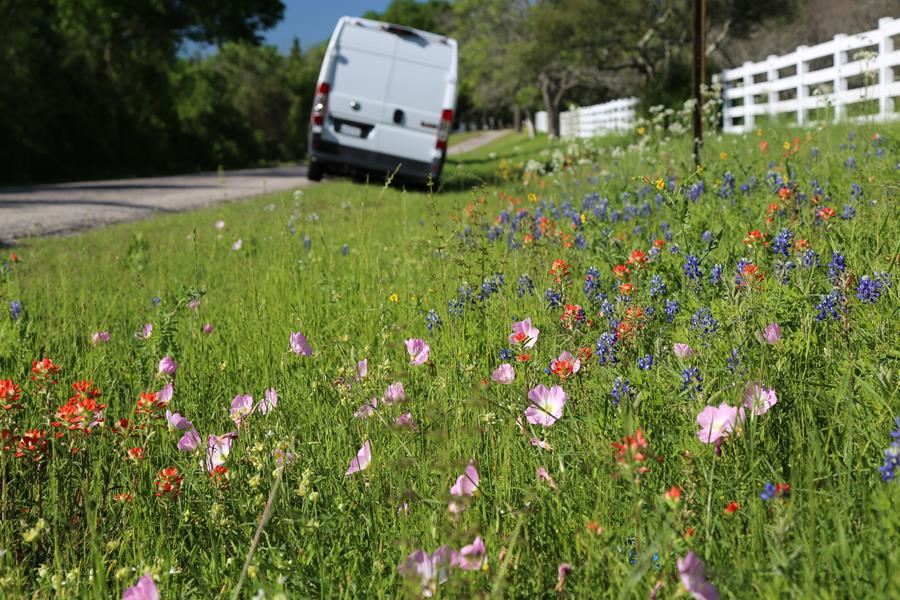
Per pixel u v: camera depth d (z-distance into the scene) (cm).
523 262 517
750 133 1520
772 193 605
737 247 459
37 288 620
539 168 1088
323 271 594
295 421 307
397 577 206
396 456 251
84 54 4747
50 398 318
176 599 212
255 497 237
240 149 7500
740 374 250
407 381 313
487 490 235
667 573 173
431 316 379
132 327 502
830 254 396
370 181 2092
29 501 257
